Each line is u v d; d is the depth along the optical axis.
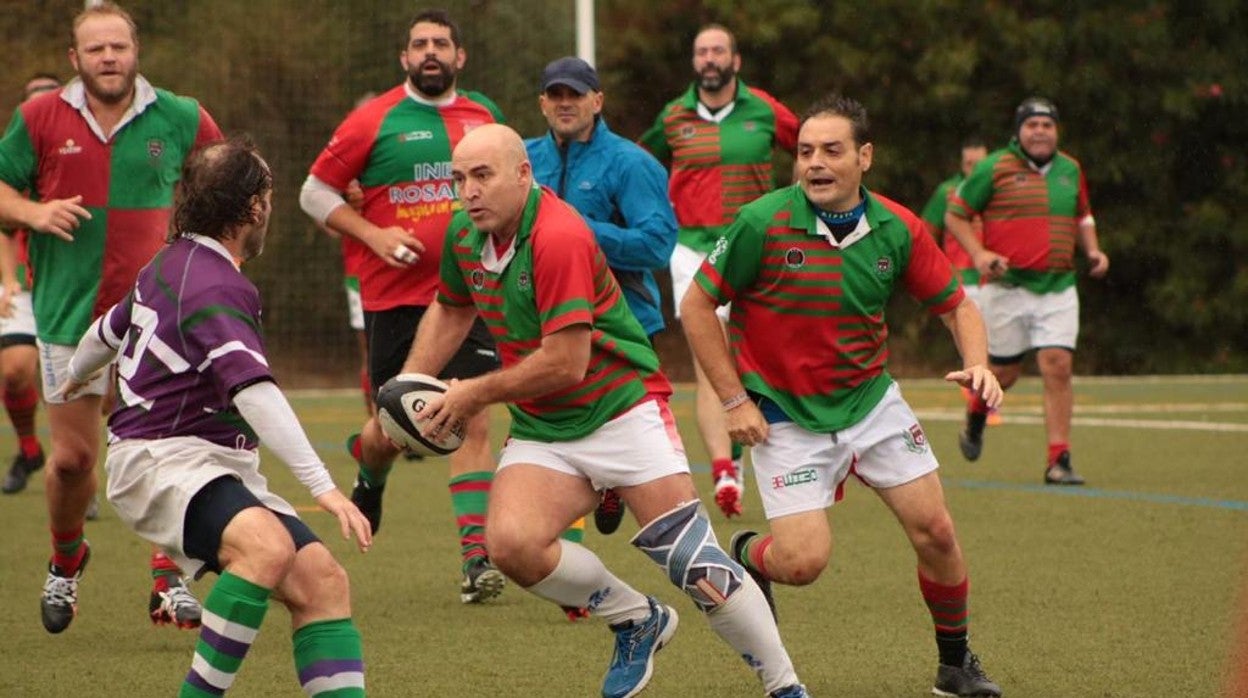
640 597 19.06
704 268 19.67
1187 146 88.75
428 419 18.58
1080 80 86.56
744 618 18.02
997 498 37.16
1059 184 40.50
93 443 23.31
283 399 16.39
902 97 87.62
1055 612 24.47
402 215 27.78
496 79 56.84
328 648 16.62
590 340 18.38
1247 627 18.62
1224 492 37.91
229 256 17.09
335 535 33.03
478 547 25.56
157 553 23.27
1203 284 88.31
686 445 50.16
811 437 19.64
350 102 68.81
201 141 25.06
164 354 16.73
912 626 23.78
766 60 88.69
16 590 26.97
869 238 19.52
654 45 87.75
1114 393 70.19
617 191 27.36
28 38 61.34
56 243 24.09
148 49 66.69
